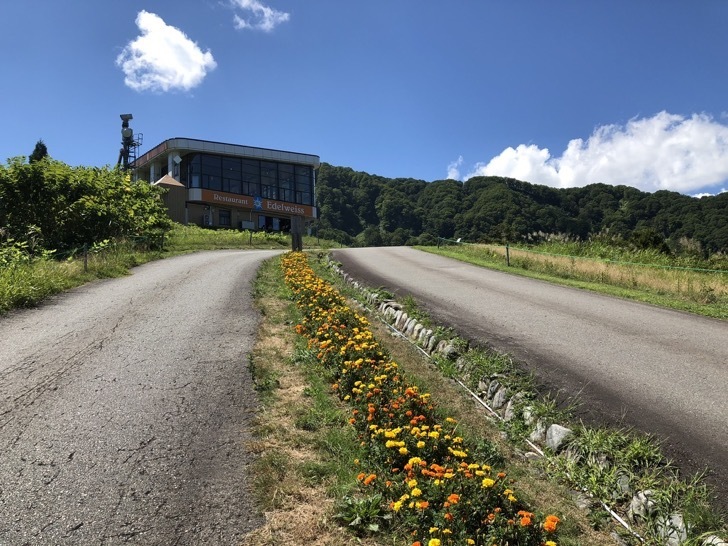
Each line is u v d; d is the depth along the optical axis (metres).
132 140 49.47
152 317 8.34
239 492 3.42
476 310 9.23
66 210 17.23
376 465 3.71
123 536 2.94
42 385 5.21
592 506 3.57
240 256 21.00
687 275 12.62
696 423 4.49
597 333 7.59
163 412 4.65
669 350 6.70
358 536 3.03
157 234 21.64
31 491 3.36
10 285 9.24
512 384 5.41
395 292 11.20
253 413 4.69
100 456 3.83
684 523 3.14
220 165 46.12
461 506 2.93
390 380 4.99
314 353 6.25
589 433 4.25
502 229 28.03
